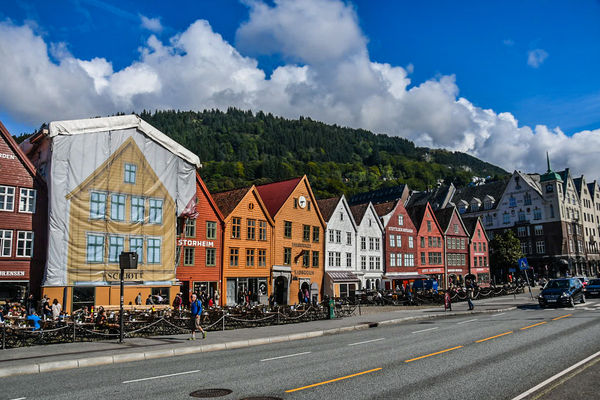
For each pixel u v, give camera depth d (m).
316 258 49.25
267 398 9.92
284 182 50.06
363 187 194.00
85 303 31.28
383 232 58.50
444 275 67.88
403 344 17.66
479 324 24.44
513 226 92.50
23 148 34.28
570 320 24.47
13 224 29.55
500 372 12.06
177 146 36.97
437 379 11.40
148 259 34.50
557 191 87.50
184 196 37.28
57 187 30.61
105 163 33.00
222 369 13.33
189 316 24.73
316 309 29.81
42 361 14.22
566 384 10.67
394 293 44.91
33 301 29.66
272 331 22.91
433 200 107.62
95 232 32.09
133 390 10.80
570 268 86.50
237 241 41.53
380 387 10.68
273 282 44.06
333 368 13.04
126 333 20.48
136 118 34.62
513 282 68.19
